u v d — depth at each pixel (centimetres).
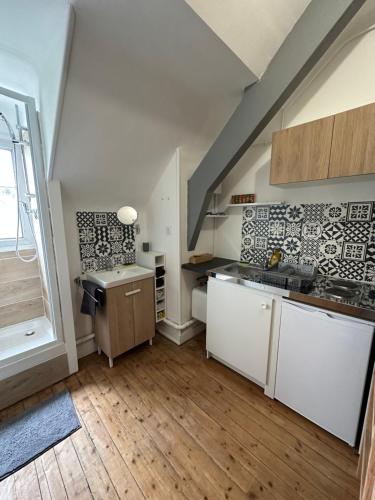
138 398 166
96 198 205
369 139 119
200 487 112
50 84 128
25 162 184
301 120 175
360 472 109
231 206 235
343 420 127
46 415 151
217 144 178
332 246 169
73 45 105
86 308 191
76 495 109
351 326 118
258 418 150
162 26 103
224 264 223
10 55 127
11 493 110
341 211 162
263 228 212
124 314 198
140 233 248
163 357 213
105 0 90
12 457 125
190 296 237
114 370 195
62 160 156
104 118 146
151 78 135
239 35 114
